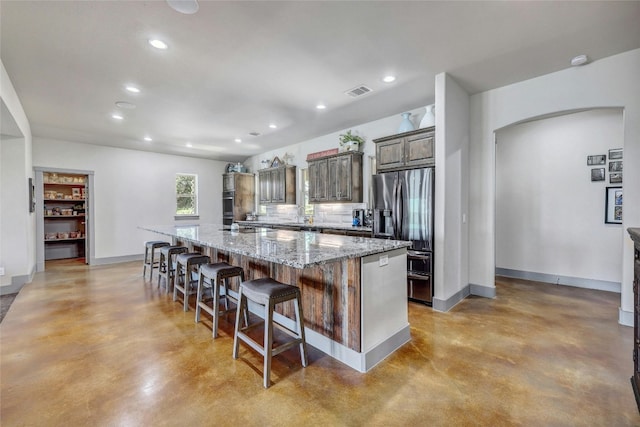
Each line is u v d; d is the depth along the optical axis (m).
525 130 4.62
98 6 2.04
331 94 3.68
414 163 3.73
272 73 3.11
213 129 5.21
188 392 1.85
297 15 2.17
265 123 4.90
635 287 1.87
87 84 3.29
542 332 2.68
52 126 4.89
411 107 4.19
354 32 2.40
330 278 2.29
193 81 3.26
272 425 1.57
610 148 3.96
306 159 5.88
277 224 6.10
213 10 2.10
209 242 2.76
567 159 4.27
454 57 2.83
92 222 6.14
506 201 4.82
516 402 1.74
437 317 3.07
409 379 1.98
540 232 4.51
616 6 2.10
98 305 3.51
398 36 2.47
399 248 2.46
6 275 4.39
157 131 5.28
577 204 4.20
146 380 1.97
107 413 1.66
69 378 2.00
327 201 5.43
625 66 2.78
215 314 2.64
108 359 2.25
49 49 2.59
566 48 2.69
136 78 3.17
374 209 4.06
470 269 3.87
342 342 2.21
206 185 7.88
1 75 2.80
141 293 4.01
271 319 1.96
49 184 6.73
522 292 3.94
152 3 2.02
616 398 1.76
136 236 6.70
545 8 2.13
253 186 7.97
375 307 2.20
